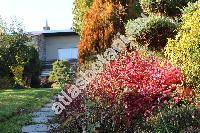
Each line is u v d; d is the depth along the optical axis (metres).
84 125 7.25
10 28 24.86
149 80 7.91
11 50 23.67
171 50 8.73
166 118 6.48
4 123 10.00
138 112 7.22
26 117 10.68
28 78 24.06
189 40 8.18
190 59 8.10
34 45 27.00
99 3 13.59
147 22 11.45
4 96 14.80
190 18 8.80
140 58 9.40
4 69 23.42
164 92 7.52
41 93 15.87
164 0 12.66
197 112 6.51
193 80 8.07
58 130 8.22
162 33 11.41
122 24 13.18
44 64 31.94
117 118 7.10
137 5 14.34
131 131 7.00
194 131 6.06
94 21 13.38
